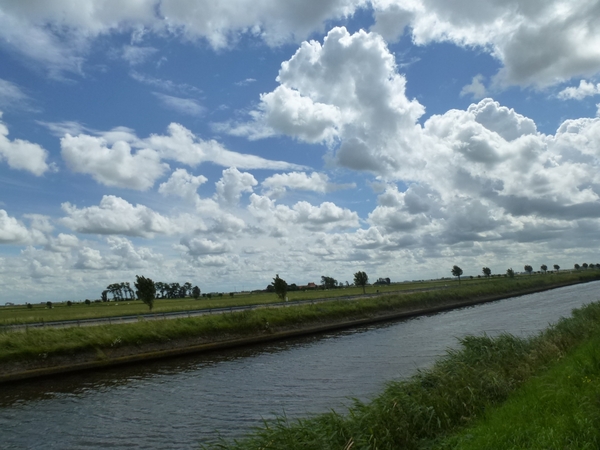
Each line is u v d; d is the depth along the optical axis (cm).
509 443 798
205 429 1569
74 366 2716
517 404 1043
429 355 2748
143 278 5425
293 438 1034
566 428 800
